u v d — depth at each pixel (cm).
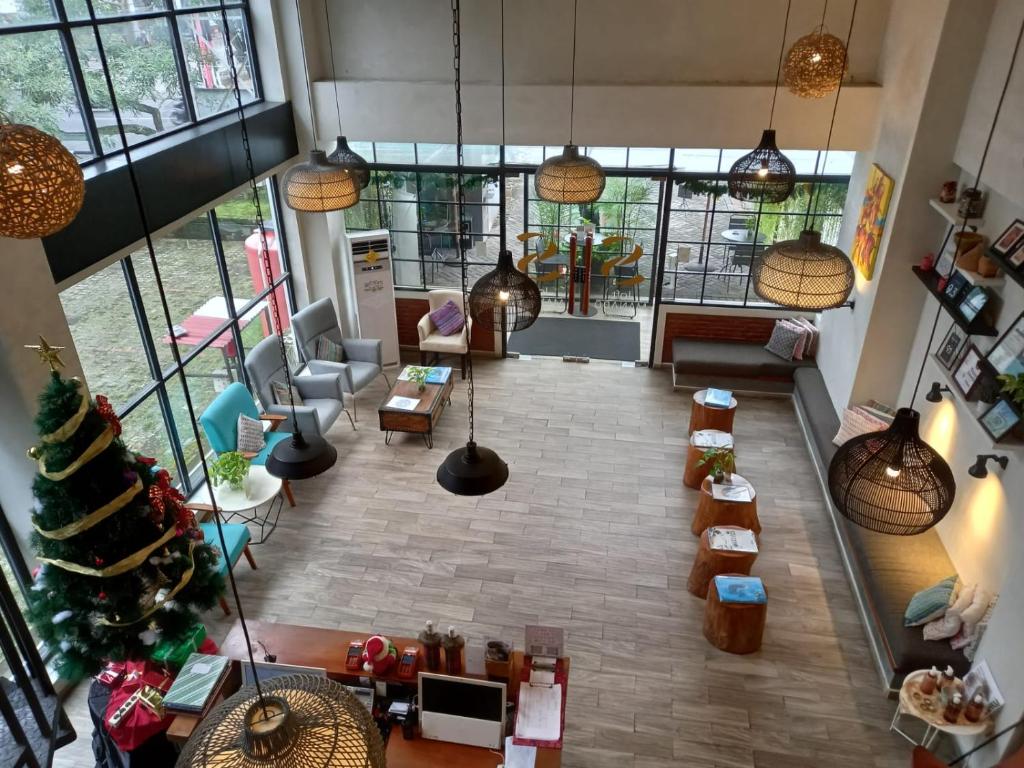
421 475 795
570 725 538
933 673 507
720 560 617
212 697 439
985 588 557
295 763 209
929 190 658
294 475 496
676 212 913
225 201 748
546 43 816
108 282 614
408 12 823
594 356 1023
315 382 835
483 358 1020
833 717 545
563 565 677
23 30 510
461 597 643
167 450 718
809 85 609
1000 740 465
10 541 542
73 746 528
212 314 774
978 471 541
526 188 977
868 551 630
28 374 497
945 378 627
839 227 888
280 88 838
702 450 746
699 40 792
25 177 296
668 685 568
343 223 962
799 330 913
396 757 411
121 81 611
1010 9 552
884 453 353
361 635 480
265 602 639
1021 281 497
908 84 674
